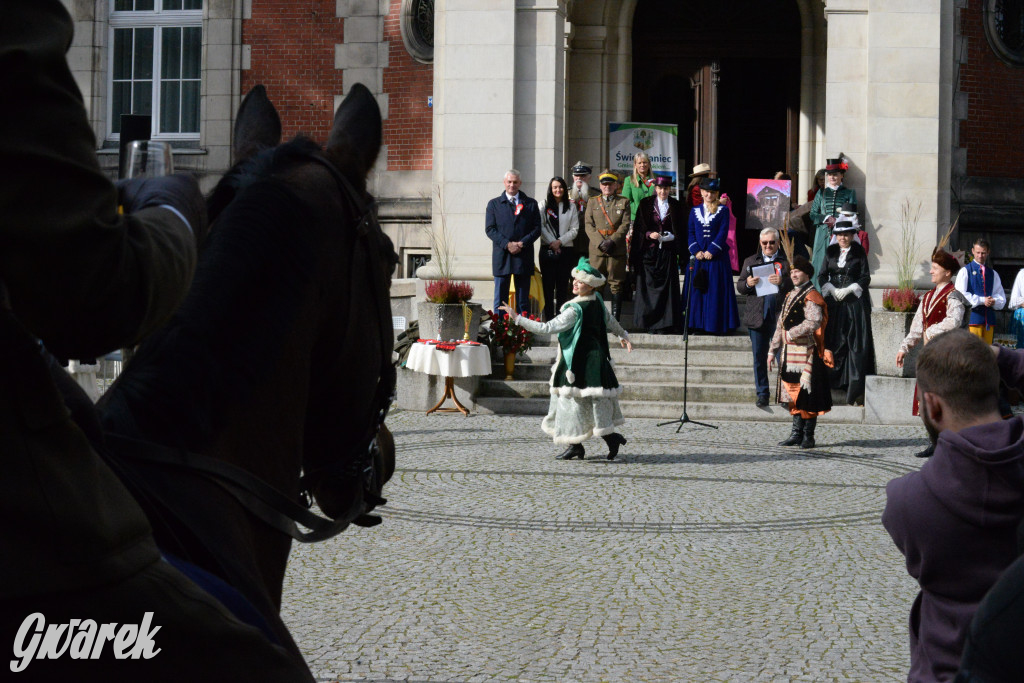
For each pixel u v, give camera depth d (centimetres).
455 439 1074
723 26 1762
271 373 181
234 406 176
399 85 1720
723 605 543
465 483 847
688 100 1775
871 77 1452
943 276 1070
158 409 169
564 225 1407
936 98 1448
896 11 1449
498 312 1341
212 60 1795
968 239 1622
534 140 1490
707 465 944
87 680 137
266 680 154
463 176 1489
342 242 205
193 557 165
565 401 950
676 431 1152
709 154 1758
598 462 951
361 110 223
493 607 535
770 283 1245
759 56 1762
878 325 1284
